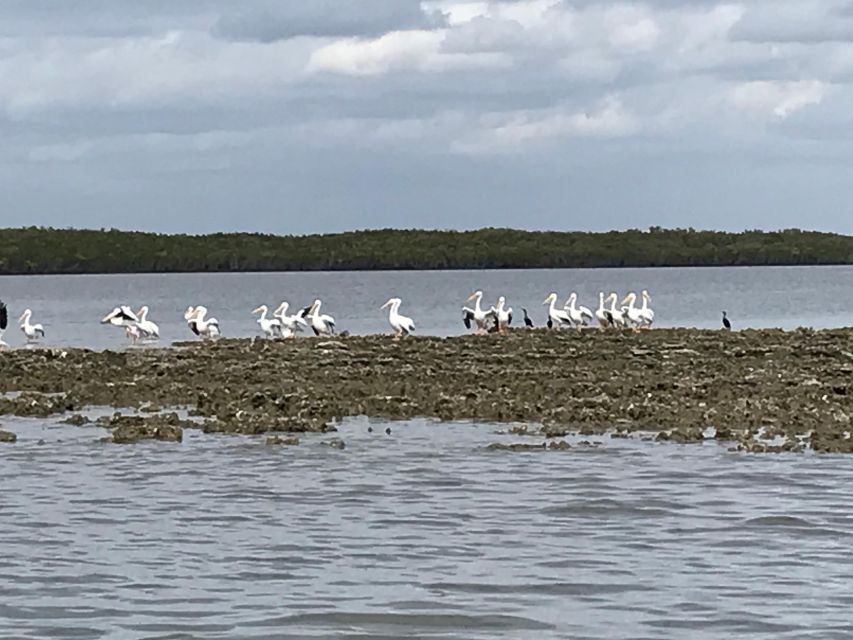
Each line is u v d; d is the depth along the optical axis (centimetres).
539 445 2614
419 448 2609
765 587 1580
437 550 1781
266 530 1908
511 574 1655
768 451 2503
